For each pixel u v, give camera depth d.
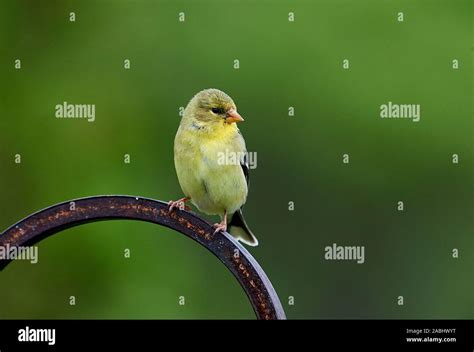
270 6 12.28
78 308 10.76
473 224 11.99
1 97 11.63
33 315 10.67
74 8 12.02
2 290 10.66
